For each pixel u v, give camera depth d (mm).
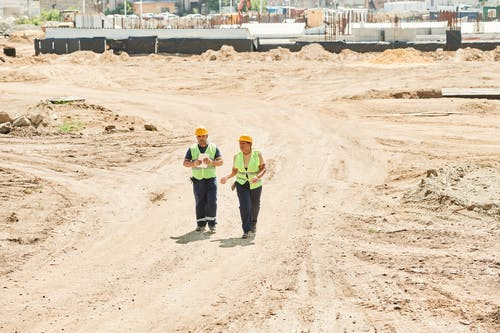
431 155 34469
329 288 14344
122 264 16766
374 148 36562
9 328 12586
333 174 29906
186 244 18516
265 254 17328
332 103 56375
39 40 104375
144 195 25062
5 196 24516
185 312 13219
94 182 27516
